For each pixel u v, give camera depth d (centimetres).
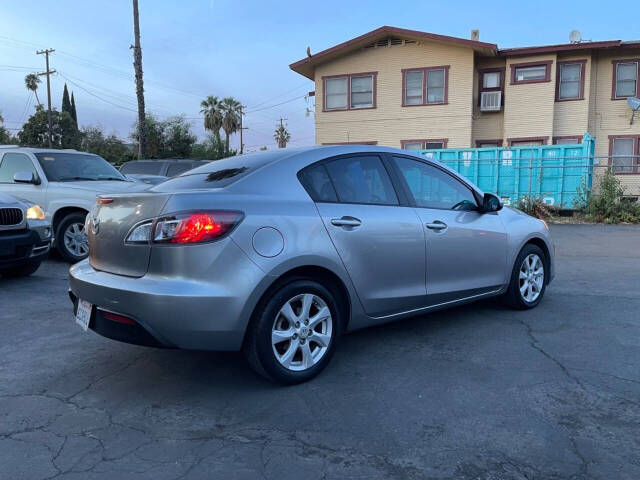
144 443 278
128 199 336
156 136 3225
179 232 307
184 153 3325
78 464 257
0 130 5078
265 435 286
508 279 505
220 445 275
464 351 414
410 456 263
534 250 534
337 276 362
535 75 2067
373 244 383
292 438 282
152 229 315
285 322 345
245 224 321
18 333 464
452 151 1830
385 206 403
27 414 311
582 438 279
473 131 2170
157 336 307
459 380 357
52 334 461
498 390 340
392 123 2194
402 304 411
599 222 1556
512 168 1756
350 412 312
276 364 335
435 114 2136
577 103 2042
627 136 2050
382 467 254
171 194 320
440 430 289
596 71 2067
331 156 390
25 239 637
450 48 2095
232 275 312
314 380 358
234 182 346
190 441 280
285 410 315
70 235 789
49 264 800
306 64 2275
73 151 885
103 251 346
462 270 454
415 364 387
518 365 383
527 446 271
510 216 516
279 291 334
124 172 1526
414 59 2144
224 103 4684
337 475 247
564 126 2066
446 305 450
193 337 308
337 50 2189
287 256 331
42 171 804
